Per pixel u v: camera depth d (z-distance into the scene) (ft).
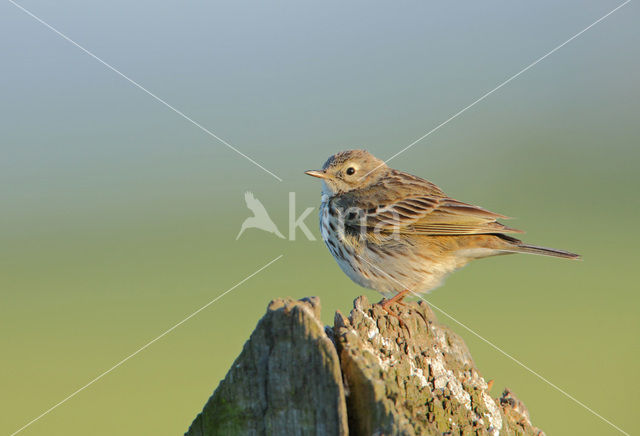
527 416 19.01
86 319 47.01
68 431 34.06
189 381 39.04
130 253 60.90
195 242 62.23
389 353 17.37
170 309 47.62
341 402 14.66
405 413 15.26
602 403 35.78
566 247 57.36
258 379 15.23
